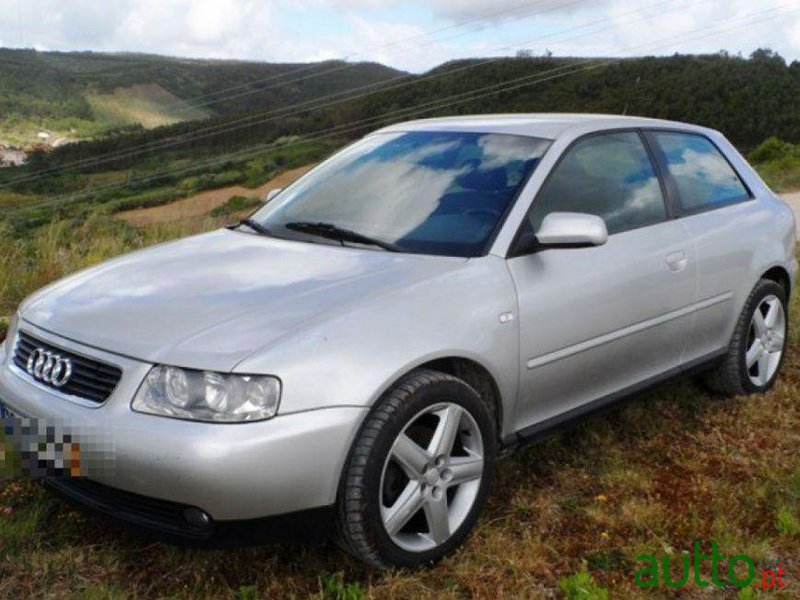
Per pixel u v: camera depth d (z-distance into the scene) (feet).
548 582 9.75
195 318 9.52
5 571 9.45
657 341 13.38
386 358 9.32
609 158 13.46
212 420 8.55
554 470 12.60
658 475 12.63
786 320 16.74
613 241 12.64
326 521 9.05
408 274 10.46
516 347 10.86
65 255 26.40
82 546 10.04
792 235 16.90
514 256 11.23
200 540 8.68
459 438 10.40
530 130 13.20
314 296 9.87
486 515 11.22
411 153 13.57
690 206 14.56
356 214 12.52
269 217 13.46
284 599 9.26
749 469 12.84
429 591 9.38
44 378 9.78
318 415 8.80
